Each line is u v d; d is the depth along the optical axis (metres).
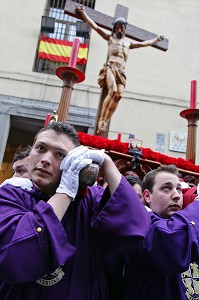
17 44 6.97
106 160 1.03
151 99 6.95
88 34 7.25
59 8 7.61
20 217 0.89
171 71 7.25
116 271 1.19
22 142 7.64
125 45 3.58
